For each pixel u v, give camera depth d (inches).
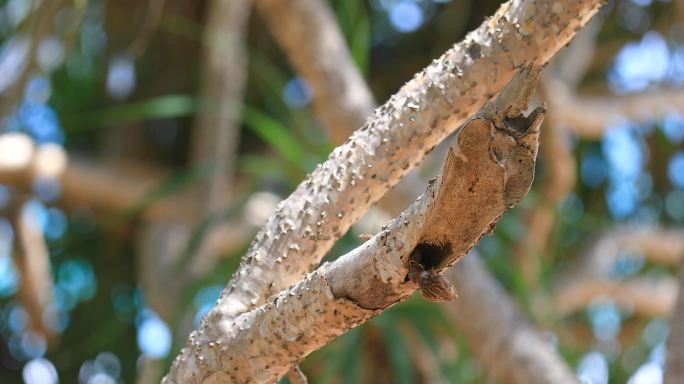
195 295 112.5
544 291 135.1
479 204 53.7
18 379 172.2
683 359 77.8
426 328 109.1
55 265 167.6
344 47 105.3
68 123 158.7
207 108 127.1
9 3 140.1
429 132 62.0
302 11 101.5
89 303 168.6
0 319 170.6
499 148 52.7
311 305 57.5
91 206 151.7
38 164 138.3
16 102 124.0
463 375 119.0
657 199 181.5
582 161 176.4
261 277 62.8
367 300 56.7
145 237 146.9
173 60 158.9
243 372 59.8
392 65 160.6
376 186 62.8
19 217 139.9
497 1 150.2
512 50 60.7
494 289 107.4
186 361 61.1
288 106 124.5
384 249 55.7
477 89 61.2
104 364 168.4
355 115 103.6
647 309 174.2
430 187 54.6
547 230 139.6
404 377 104.9
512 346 103.1
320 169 63.7
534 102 132.3
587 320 175.3
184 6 149.8
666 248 175.8
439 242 54.8
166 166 163.9
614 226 177.2
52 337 152.6
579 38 146.7
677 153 179.3
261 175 118.5
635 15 164.2
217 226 119.9
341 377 111.8
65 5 123.6
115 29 152.6
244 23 140.9
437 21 157.4
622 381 167.0
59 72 155.4
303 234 63.1
